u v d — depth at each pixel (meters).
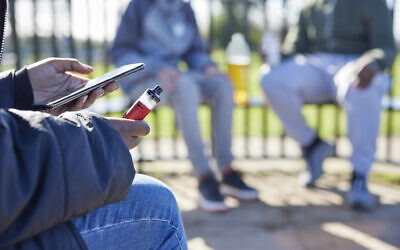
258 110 5.93
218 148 2.70
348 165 3.45
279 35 3.35
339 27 2.89
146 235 0.90
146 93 0.92
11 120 0.64
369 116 2.49
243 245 2.08
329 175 3.21
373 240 2.14
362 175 2.55
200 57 2.87
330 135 4.26
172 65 2.82
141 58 2.60
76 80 1.18
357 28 2.84
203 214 2.48
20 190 0.59
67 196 0.65
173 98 2.47
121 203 0.88
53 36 3.01
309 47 3.13
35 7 2.94
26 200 0.60
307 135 2.83
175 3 2.81
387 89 2.69
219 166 2.73
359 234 2.21
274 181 3.08
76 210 0.67
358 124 2.51
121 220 0.86
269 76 2.78
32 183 0.61
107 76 1.03
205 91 2.68
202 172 2.53
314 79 2.81
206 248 2.05
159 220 0.92
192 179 3.11
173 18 2.83
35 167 0.61
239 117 5.37
